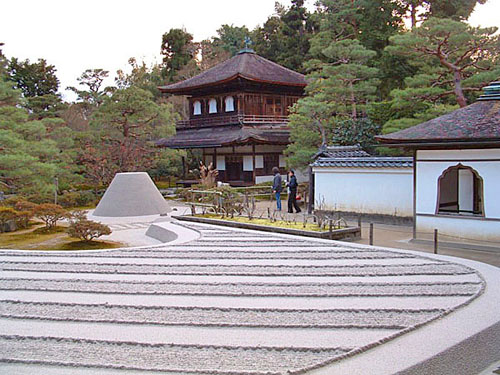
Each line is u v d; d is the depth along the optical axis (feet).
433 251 40.04
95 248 46.16
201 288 26.45
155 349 18.11
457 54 71.20
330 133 86.43
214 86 119.75
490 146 39.58
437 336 18.56
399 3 115.14
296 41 162.40
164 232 50.19
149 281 28.27
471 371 18.48
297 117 88.53
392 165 53.31
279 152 116.88
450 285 26.35
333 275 29.09
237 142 103.96
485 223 40.40
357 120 83.61
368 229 52.16
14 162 61.41
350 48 82.84
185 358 17.21
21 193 75.66
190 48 199.52
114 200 70.13
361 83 84.17
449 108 68.18
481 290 24.91
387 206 54.90
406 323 20.29
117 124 106.42
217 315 21.84
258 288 26.30
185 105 172.76
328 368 15.84
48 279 29.37
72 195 88.63
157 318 21.56
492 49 70.13
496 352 19.85
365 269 30.63
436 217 43.27
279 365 16.48
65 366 16.78
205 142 111.04
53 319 21.74
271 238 43.52
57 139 88.28
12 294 26.13
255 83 115.65
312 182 65.26
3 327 20.80
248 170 112.88
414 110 76.64
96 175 93.66
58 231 56.34
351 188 57.82
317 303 23.48
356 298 24.23
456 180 53.78
